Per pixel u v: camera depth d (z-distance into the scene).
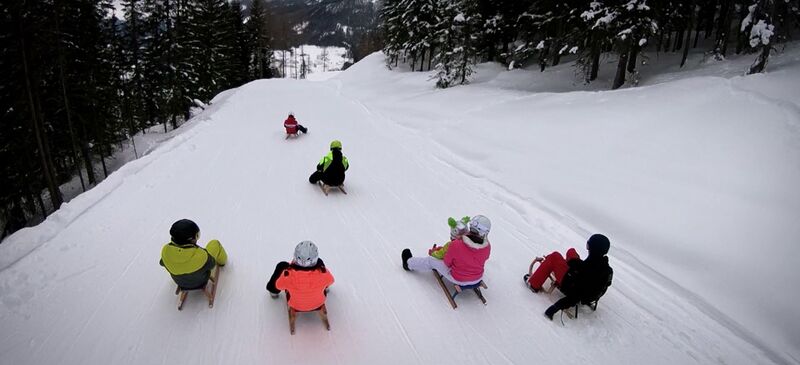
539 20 20.09
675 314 4.13
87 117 16.75
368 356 3.38
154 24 22.59
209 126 11.61
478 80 22.38
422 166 8.80
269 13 84.44
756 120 6.41
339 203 6.49
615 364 3.49
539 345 3.66
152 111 27.44
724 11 16.50
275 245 5.02
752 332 3.85
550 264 4.27
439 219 6.15
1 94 12.29
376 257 4.92
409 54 33.53
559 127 8.97
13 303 3.61
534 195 6.93
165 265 3.41
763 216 4.82
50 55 13.56
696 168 6.02
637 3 12.29
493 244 5.49
